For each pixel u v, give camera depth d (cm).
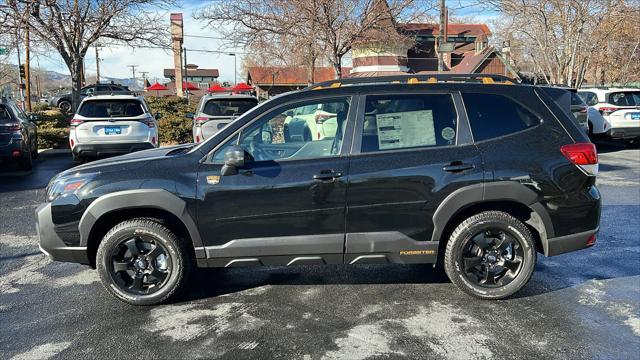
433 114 412
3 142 1028
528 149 407
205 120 1021
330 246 402
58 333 368
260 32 1339
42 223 405
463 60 3616
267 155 406
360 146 404
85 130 1020
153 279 411
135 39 1728
